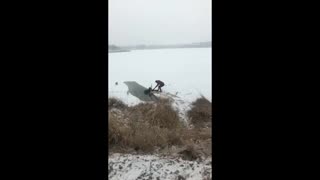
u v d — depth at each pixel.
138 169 1.22
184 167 1.23
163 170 1.22
